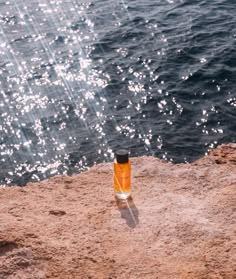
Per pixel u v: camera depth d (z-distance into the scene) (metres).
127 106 20.83
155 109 20.25
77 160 17.91
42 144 18.97
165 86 21.66
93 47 27.06
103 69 24.33
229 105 19.77
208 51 24.05
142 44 26.23
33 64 26.08
